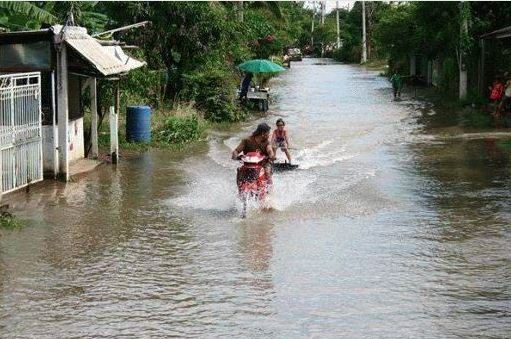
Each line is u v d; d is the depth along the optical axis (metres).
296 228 12.66
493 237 11.97
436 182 16.97
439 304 8.84
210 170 18.83
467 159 20.41
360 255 10.98
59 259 10.82
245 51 38.41
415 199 15.09
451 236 12.07
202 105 31.23
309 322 8.29
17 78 15.21
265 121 31.33
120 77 19.69
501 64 35.66
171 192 15.91
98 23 27.67
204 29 30.98
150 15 30.22
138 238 12.05
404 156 21.20
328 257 10.88
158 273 10.15
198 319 8.41
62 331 8.05
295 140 24.91
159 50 30.97
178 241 11.85
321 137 25.70
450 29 39.16
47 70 16.52
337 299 9.04
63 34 16.34
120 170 18.78
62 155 16.94
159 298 9.12
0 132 14.67
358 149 22.75
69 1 23.03
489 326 8.14
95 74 18.38
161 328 8.14
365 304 8.85
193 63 31.80
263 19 46.69
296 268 10.34
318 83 58.19
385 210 14.06
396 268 10.31
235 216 13.60
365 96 45.19
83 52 16.58
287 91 49.31
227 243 11.71
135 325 8.23
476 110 33.72
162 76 30.12
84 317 8.48
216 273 10.13
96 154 20.19
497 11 37.22
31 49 16.48
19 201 14.86
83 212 13.94
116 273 10.15
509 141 23.86
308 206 14.39
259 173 14.12
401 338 7.82
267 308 8.74
